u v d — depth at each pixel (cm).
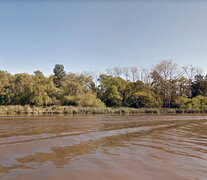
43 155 588
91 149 671
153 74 5384
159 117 2314
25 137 864
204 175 450
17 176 426
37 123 1495
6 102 4491
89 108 3641
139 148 695
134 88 5050
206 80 5581
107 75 5619
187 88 5606
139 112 3822
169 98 5181
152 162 538
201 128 1279
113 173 455
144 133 1045
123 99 5166
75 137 884
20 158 554
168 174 454
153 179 425
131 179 423
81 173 450
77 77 5175
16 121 1647
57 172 454
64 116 2462
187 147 718
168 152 645
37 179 413
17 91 4422
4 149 642
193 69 5547
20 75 4394
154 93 5222
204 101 4500
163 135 983
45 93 4159
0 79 4338
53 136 899
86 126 1329
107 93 4697
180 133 1055
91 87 5672
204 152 649
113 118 2130
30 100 4125
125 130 1152
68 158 563
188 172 467
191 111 4041
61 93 4653
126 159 561
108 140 834
